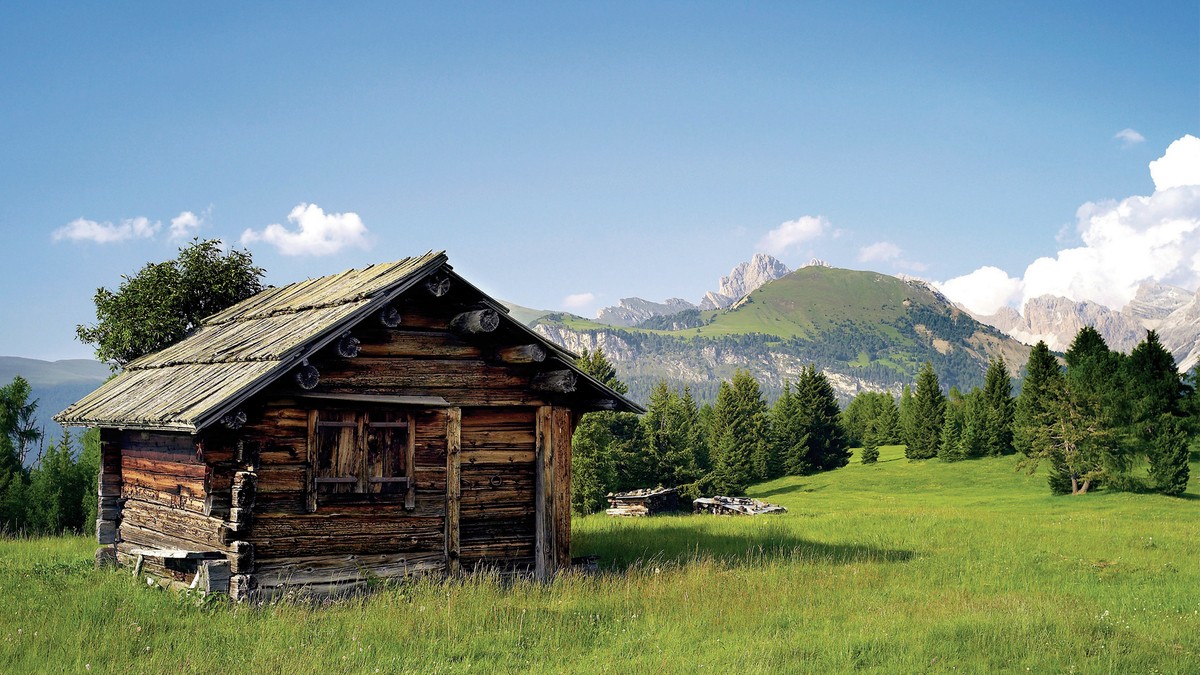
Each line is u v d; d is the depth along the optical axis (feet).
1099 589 65.57
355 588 56.13
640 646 45.16
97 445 115.14
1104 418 236.63
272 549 53.88
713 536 95.55
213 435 52.95
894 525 115.24
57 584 56.95
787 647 44.37
